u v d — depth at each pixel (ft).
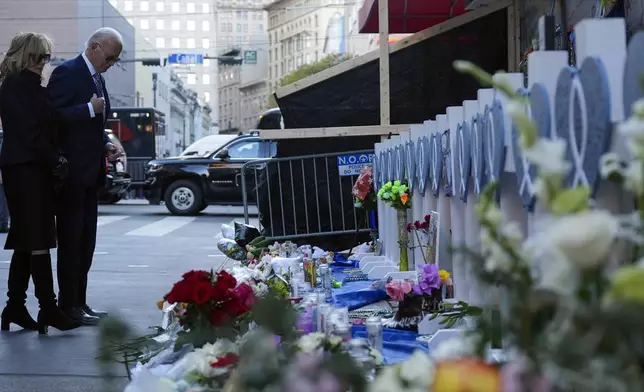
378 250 26.04
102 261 32.91
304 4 412.77
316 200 31.78
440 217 17.24
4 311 18.84
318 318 11.73
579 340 4.85
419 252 21.06
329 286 18.84
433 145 17.63
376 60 31.24
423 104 30.81
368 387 6.47
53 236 18.26
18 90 17.80
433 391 5.31
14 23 155.43
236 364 8.34
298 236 31.50
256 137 61.82
